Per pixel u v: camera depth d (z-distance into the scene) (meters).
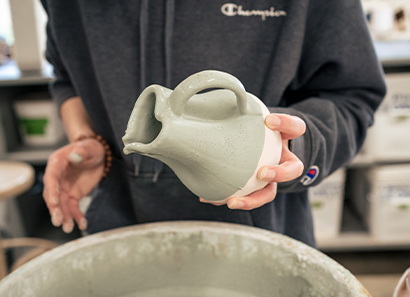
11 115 1.99
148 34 0.76
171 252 0.69
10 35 2.24
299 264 0.60
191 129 0.46
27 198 2.10
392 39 1.94
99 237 0.66
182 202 0.81
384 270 1.90
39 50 1.83
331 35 0.74
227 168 0.49
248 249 0.65
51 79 1.74
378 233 1.89
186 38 0.76
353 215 2.09
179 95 0.44
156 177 0.79
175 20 0.75
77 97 0.94
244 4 0.74
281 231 0.85
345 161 0.78
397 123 1.76
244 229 0.67
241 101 0.48
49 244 1.68
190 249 0.68
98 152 0.80
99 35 0.76
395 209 1.84
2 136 1.85
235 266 0.67
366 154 1.83
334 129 0.70
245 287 0.67
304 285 0.59
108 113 0.80
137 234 0.67
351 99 0.80
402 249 2.07
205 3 0.74
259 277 0.65
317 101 0.74
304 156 0.64
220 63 0.77
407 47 1.82
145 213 0.83
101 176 0.83
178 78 0.78
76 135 0.86
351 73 0.76
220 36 0.76
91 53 0.78
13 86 2.01
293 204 0.87
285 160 0.55
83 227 0.77
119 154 0.86
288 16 0.73
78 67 0.83
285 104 0.86
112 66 0.77
